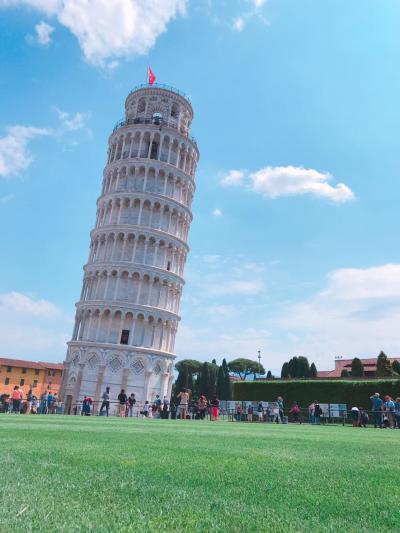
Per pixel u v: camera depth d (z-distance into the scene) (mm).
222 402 59938
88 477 5309
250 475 6000
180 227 82312
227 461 7371
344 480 5895
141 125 81938
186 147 85750
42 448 8227
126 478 5340
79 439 10578
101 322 71188
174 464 6691
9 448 8125
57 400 70000
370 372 102875
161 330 74125
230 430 19828
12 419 23312
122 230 75312
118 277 72875
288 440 13523
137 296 72812
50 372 144250
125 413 53656
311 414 50219
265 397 72125
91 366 68562
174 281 78250
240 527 3527
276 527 3562
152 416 57094
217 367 138375
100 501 4184
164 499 4375
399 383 59625
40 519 3520
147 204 78000
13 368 137375
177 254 80500
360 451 10352
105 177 84000
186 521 3639
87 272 77562
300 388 69000
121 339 70938
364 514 4090
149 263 75562
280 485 5371
